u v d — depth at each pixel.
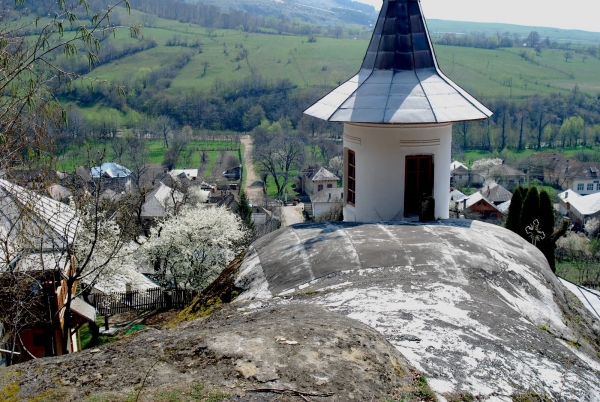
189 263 34.22
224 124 104.38
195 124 102.56
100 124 72.06
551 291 8.21
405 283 7.05
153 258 34.41
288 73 120.12
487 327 5.85
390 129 10.70
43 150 11.51
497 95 105.25
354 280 7.40
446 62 128.62
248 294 8.17
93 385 3.96
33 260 14.53
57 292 18.30
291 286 7.74
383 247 8.31
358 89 11.09
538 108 100.62
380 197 11.02
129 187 57.12
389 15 11.34
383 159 10.86
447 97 10.70
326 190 75.12
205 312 8.27
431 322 5.75
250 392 3.83
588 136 95.94
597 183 83.75
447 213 11.52
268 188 85.44
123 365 4.25
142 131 88.75
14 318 13.13
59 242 16.66
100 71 98.44
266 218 65.06
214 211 35.59
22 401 3.80
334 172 86.88
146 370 4.12
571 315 8.06
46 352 17.84
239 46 134.88
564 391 4.82
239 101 108.00
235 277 9.05
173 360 4.27
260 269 8.69
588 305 9.65
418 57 11.20
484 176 86.56
